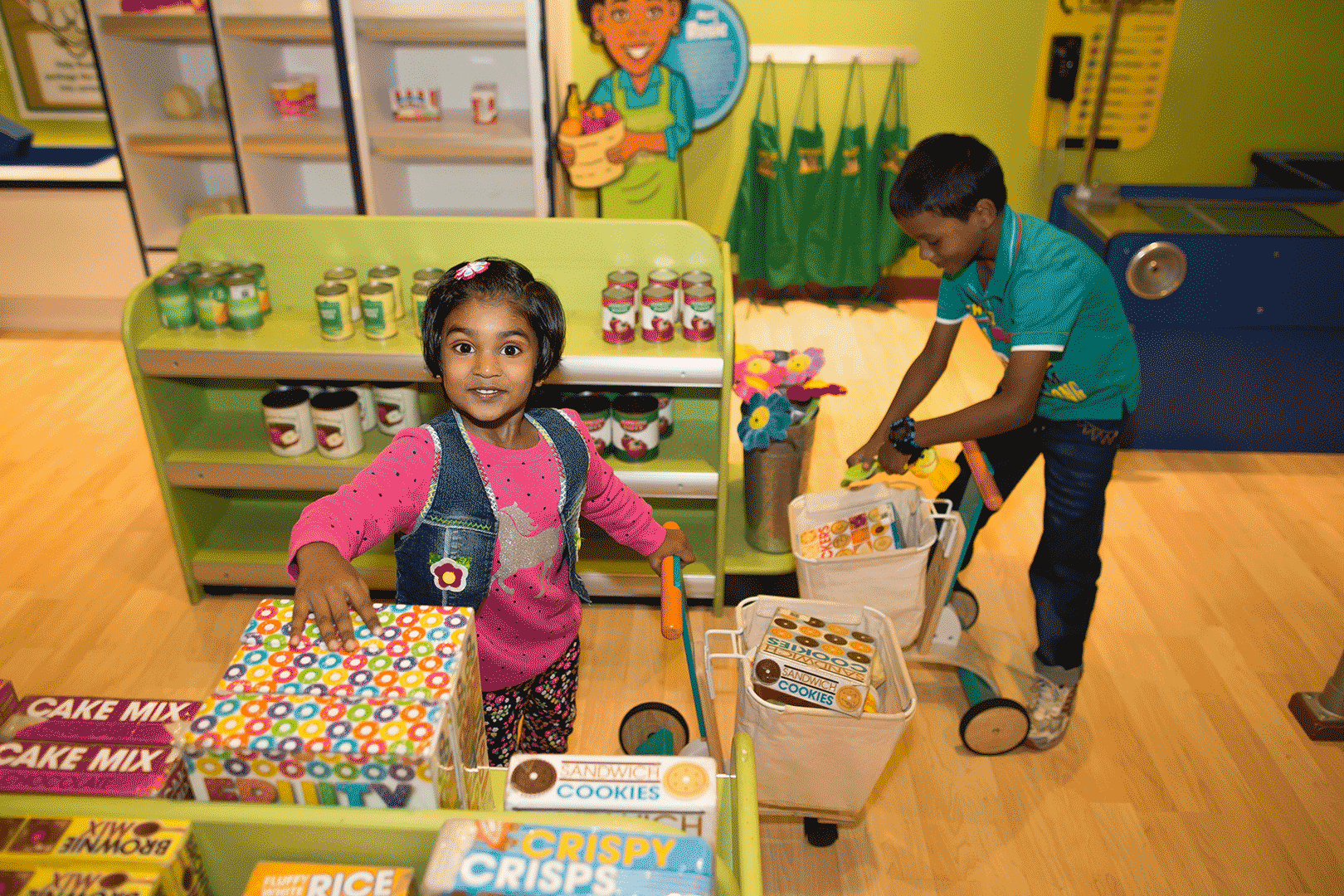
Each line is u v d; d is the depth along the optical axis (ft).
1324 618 8.70
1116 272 10.34
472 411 3.72
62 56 13.56
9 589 8.79
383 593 8.66
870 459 6.77
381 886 2.64
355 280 8.04
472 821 2.65
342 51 11.16
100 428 11.58
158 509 10.09
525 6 10.94
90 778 2.86
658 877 2.51
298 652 2.95
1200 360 10.96
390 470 3.69
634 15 12.55
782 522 8.42
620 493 4.61
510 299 3.59
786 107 14.26
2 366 13.01
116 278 13.50
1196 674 8.02
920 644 7.09
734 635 5.91
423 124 12.02
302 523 3.30
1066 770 7.07
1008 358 6.50
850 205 14.25
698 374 7.50
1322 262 10.11
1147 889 6.12
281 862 2.74
